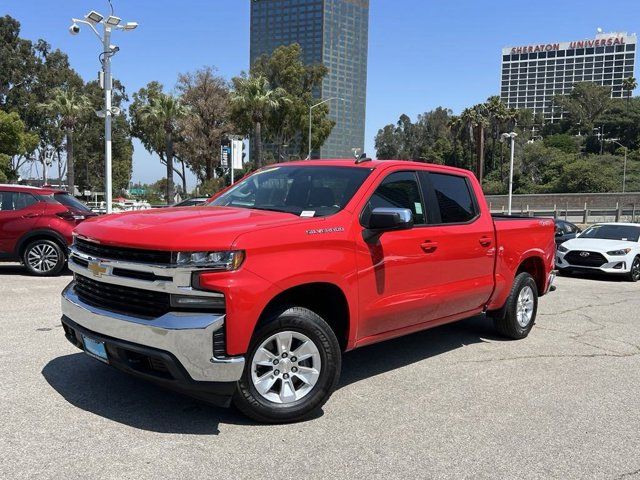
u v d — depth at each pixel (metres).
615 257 13.94
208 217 4.25
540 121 136.62
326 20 67.00
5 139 50.16
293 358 4.16
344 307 4.48
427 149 111.50
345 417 4.34
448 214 5.62
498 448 3.88
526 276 6.94
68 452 3.57
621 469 3.63
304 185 5.04
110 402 4.40
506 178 89.69
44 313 7.39
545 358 6.18
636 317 8.82
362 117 71.56
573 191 80.38
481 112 90.56
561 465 3.67
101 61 23.02
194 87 54.97
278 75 57.53
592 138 117.12
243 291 3.72
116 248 3.96
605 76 170.50
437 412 4.51
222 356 3.72
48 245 10.64
